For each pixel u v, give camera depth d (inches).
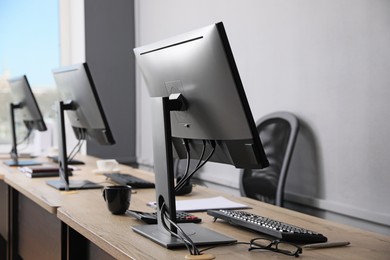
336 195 107.0
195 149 64.5
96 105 95.1
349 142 103.4
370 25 97.7
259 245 56.1
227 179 138.8
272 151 108.7
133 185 97.7
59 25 192.4
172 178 60.0
